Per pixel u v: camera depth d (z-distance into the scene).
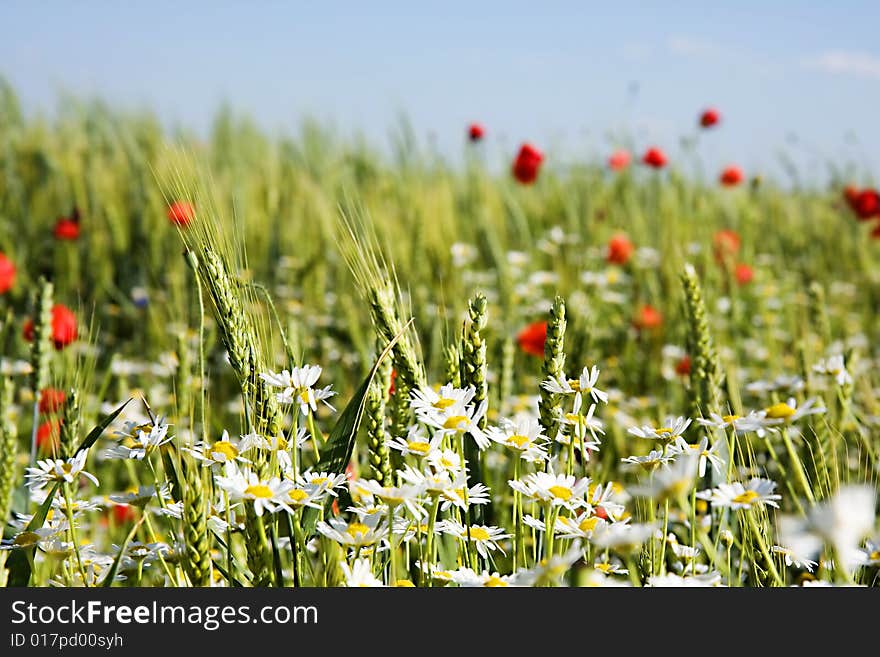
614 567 1.76
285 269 6.48
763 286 7.05
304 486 1.64
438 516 1.84
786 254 8.50
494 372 2.81
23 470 2.61
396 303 2.01
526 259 6.93
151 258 6.28
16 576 1.75
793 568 2.25
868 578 1.83
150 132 8.52
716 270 5.64
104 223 6.88
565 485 1.66
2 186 8.14
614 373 5.05
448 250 6.69
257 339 1.79
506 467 2.66
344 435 1.73
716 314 4.92
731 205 8.35
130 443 1.77
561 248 7.46
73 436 2.02
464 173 8.79
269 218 6.84
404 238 6.43
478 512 1.89
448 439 1.78
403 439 1.85
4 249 6.30
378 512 1.67
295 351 2.10
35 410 2.53
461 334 2.05
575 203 8.27
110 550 2.36
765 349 5.33
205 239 1.80
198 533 1.55
